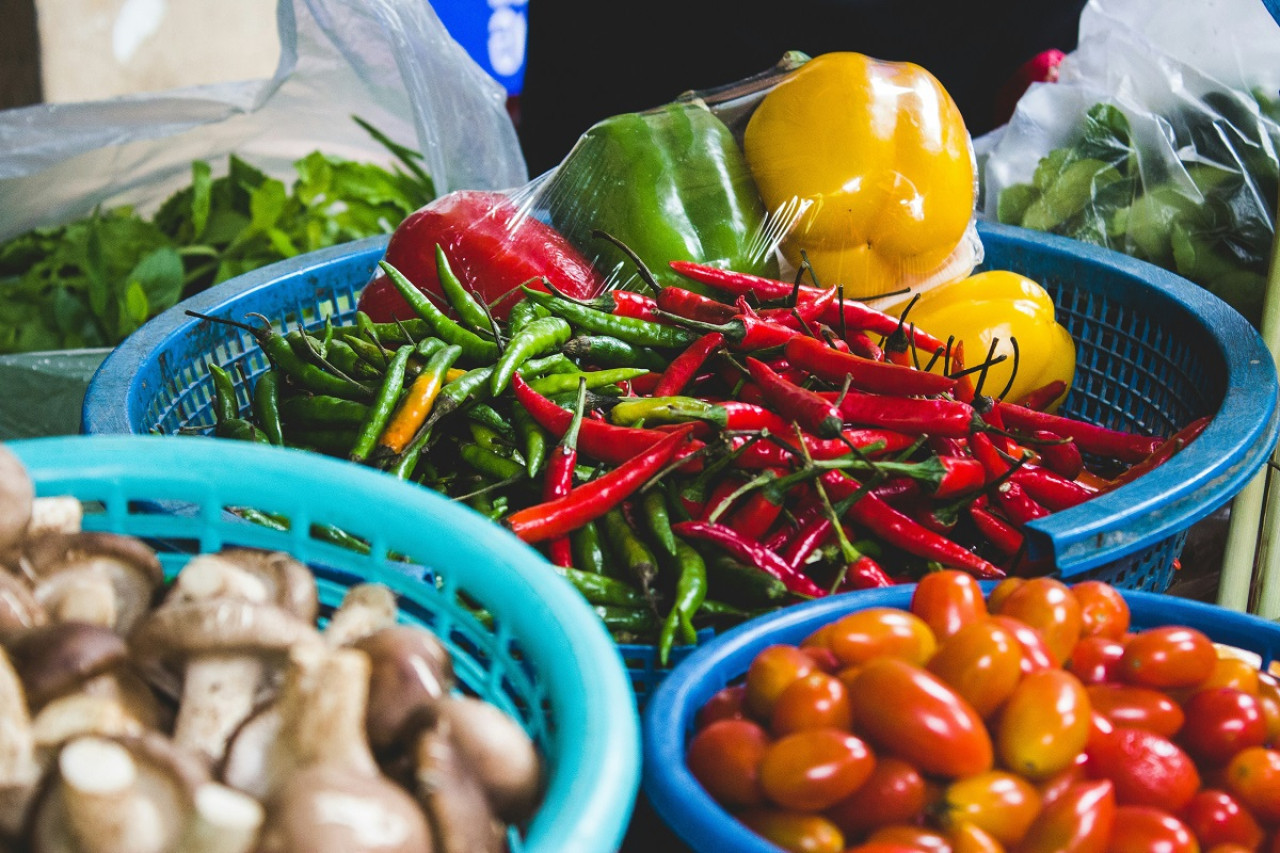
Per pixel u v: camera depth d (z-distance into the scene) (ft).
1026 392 6.58
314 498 3.59
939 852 3.09
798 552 4.85
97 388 5.45
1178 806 3.28
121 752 2.50
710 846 2.97
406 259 6.59
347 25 9.33
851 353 5.90
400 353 5.42
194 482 3.67
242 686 3.01
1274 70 7.50
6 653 2.89
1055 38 10.85
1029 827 3.16
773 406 5.30
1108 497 4.28
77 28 11.99
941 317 6.52
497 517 4.97
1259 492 5.65
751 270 6.47
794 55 7.30
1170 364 6.28
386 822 2.55
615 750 2.66
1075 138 7.95
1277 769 3.29
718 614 4.59
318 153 10.30
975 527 5.35
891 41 10.66
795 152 6.42
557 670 2.94
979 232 7.34
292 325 7.02
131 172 9.88
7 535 3.17
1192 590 6.66
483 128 8.82
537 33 11.61
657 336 5.79
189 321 6.23
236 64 13.41
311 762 2.73
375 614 3.34
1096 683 3.66
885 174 6.33
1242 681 3.64
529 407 5.17
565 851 2.43
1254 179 7.38
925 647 3.58
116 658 2.95
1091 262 6.80
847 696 3.36
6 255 9.95
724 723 3.41
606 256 6.56
